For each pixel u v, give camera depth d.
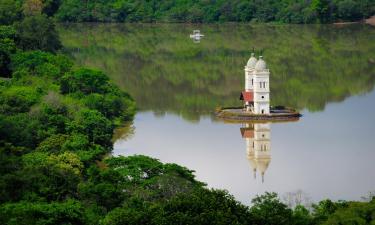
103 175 198.00
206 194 167.00
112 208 184.38
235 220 152.38
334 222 156.00
